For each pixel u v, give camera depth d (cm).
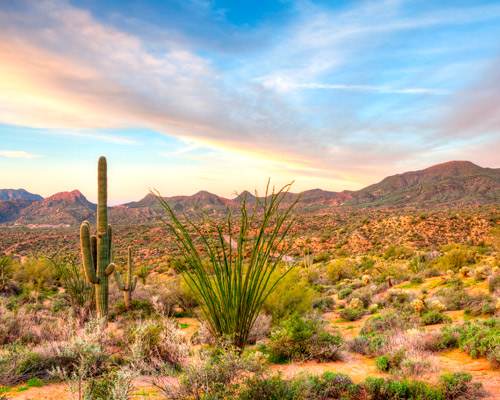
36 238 9462
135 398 435
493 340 663
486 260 2667
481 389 489
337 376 541
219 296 454
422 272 2498
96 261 1054
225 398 364
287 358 791
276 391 401
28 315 1048
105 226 1066
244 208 448
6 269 2480
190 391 384
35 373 545
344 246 6531
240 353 445
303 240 7406
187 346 498
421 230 6444
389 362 674
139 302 1641
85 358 488
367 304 1777
